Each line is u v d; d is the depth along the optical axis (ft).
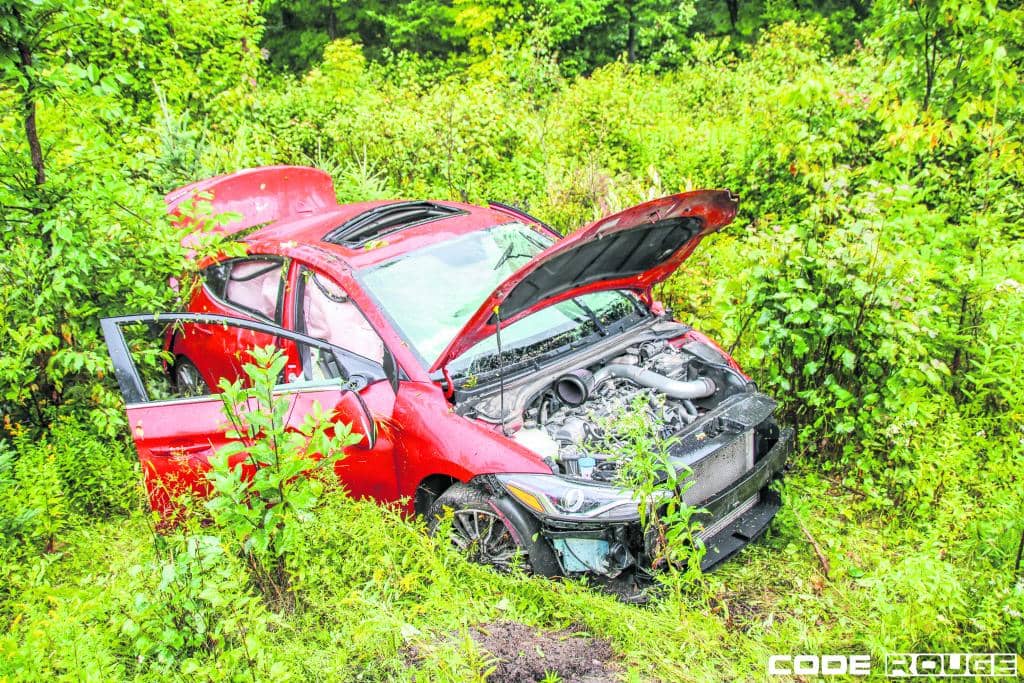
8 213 15.43
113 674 9.56
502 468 11.70
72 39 15.88
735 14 82.64
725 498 12.13
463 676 9.37
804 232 16.33
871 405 15.25
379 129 31.04
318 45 78.69
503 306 12.84
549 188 24.84
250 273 16.28
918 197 18.17
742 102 40.83
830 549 12.64
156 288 16.83
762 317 15.58
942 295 15.90
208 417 12.86
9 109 15.23
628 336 15.03
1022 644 9.80
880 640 9.93
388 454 12.92
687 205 13.14
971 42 21.33
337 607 10.86
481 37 53.01
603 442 12.59
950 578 9.92
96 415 15.08
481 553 12.27
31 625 10.21
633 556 11.50
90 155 16.38
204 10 34.01
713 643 10.43
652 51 71.67
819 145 22.33
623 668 10.14
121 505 14.08
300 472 10.95
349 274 14.29
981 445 14.24
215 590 9.62
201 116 33.60
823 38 63.10
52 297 14.97
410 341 13.41
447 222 16.15
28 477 12.99
